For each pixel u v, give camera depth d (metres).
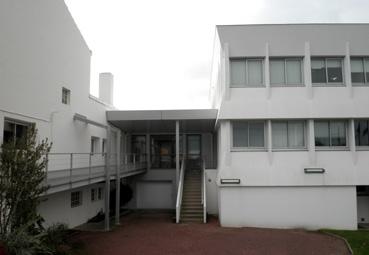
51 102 13.45
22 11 11.34
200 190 19.14
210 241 12.66
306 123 16.72
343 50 16.58
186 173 21.98
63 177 11.27
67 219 15.07
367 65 16.88
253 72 16.84
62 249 9.84
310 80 16.38
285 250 11.49
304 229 15.79
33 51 12.06
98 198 19.34
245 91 16.56
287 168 16.34
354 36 16.53
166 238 13.06
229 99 16.48
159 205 23.89
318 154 16.44
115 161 19.16
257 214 16.27
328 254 11.06
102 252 10.90
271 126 16.70
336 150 16.47
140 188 24.12
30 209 8.79
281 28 16.52
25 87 11.50
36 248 8.48
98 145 19.12
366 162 16.36
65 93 15.19
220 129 17.28
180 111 18.92
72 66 15.69
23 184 8.52
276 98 16.48
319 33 16.52
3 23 10.26
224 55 16.59
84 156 16.91
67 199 15.16
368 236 13.70
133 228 15.20
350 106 16.31
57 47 14.06
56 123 13.86
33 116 11.99
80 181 12.66
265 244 12.32
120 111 19.64
